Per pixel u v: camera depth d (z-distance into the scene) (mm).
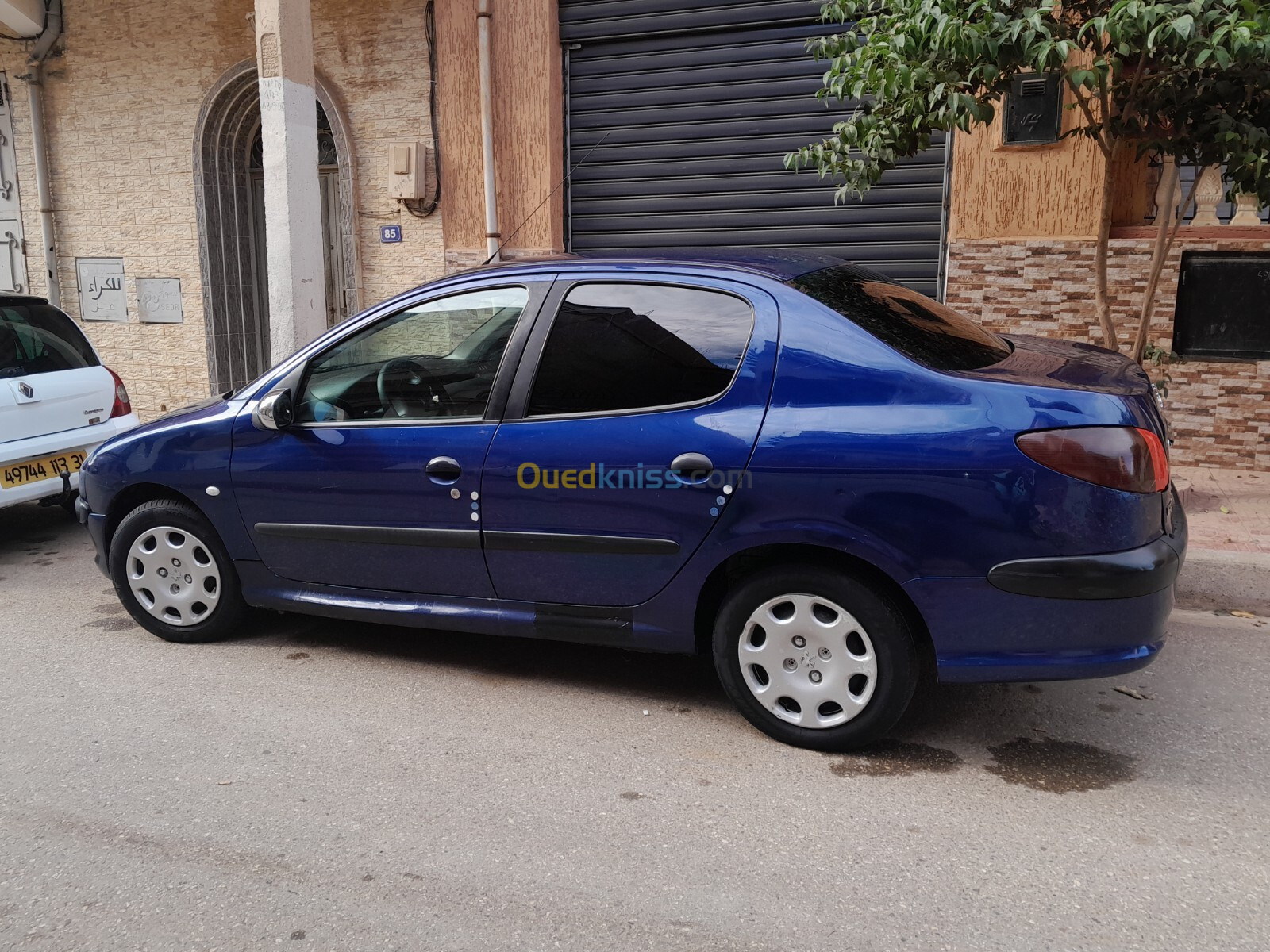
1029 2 4871
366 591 4082
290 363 4168
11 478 5809
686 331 3510
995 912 2547
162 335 10852
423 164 9109
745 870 2746
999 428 3057
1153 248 6957
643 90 8539
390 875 2746
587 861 2803
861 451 3164
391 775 3314
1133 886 2650
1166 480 3148
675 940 2455
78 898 2674
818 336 3318
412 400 3922
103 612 5062
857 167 5910
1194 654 4289
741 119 8266
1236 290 6836
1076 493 3002
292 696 3967
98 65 10547
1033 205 7211
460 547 3816
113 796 3207
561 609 3723
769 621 3408
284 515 4141
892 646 3238
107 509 4570
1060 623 3064
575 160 8891
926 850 2834
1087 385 3164
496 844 2893
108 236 10883
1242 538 5320
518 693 3967
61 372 6195
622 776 3291
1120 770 3297
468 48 8773
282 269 7059
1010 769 3314
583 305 3691
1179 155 5406
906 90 5383
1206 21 4504
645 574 3541
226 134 10328
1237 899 2590
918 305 3826
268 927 2531
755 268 3576
